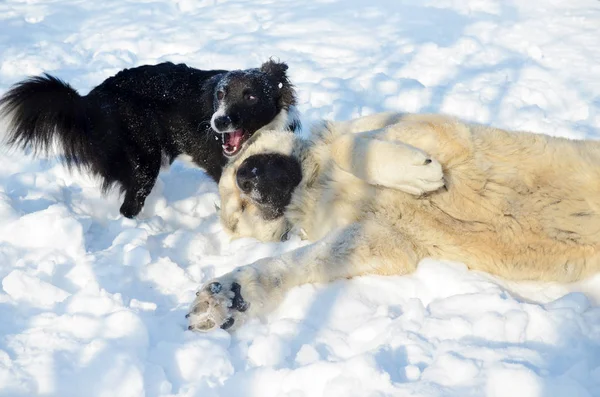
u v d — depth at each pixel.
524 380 1.68
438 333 1.88
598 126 3.42
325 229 2.27
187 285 2.18
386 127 2.23
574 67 4.16
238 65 4.33
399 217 2.17
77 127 2.71
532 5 5.45
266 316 2.04
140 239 2.43
